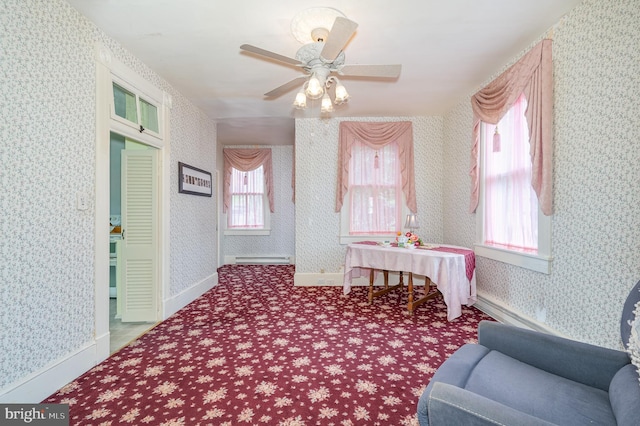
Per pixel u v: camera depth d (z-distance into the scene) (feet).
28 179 5.75
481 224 11.28
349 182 15.40
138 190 10.34
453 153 13.76
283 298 13.03
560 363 4.26
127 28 7.66
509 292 9.68
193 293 12.78
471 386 3.95
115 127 8.04
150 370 7.02
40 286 5.99
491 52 9.00
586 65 6.72
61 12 6.49
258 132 18.28
